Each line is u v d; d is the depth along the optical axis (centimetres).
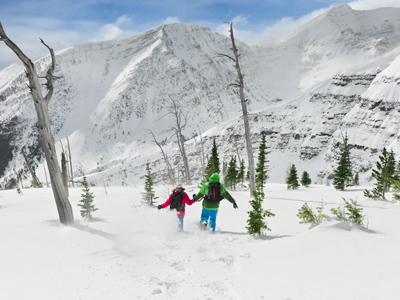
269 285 379
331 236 552
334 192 1880
